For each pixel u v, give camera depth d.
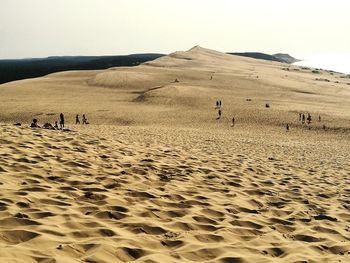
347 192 9.04
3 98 72.56
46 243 3.90
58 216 4.77
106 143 11.79
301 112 55.84
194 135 30.64
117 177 7.41
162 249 4.26
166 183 7.55
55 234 4.20
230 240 4.82
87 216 4.98
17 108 60.59
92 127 32.41
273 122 50.78
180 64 132.88
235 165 11.03
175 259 3.96
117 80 91.44
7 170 6.66
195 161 10.70
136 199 6.13
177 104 64.44
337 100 73.00
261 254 4.45
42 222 4.48
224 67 129.12
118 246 4.04
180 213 5.70
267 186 8.72
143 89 83.31
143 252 4.03
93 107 62.25
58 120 52.75
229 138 30.80
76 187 6.41
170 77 95.31
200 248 4.31
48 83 92.25
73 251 3.81
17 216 4.56
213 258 4.15
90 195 5.93
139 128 36.41
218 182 8.34
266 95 74.50
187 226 5.13
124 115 55.62
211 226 5.26
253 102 64.81
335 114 54.84
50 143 9.98
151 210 5.63
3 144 8.85
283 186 8.93
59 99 71.50
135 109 60.50
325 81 112.56
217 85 84.62
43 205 5.15
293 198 7.84
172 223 5.14
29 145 9.20
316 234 5.50
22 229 4.14
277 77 106.00
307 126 48.12
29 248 3.70
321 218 6.46
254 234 5.23
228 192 7.50
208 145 19.34
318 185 9.52
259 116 54.09
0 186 5.66
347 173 12.57
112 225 4.80
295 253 4.55
